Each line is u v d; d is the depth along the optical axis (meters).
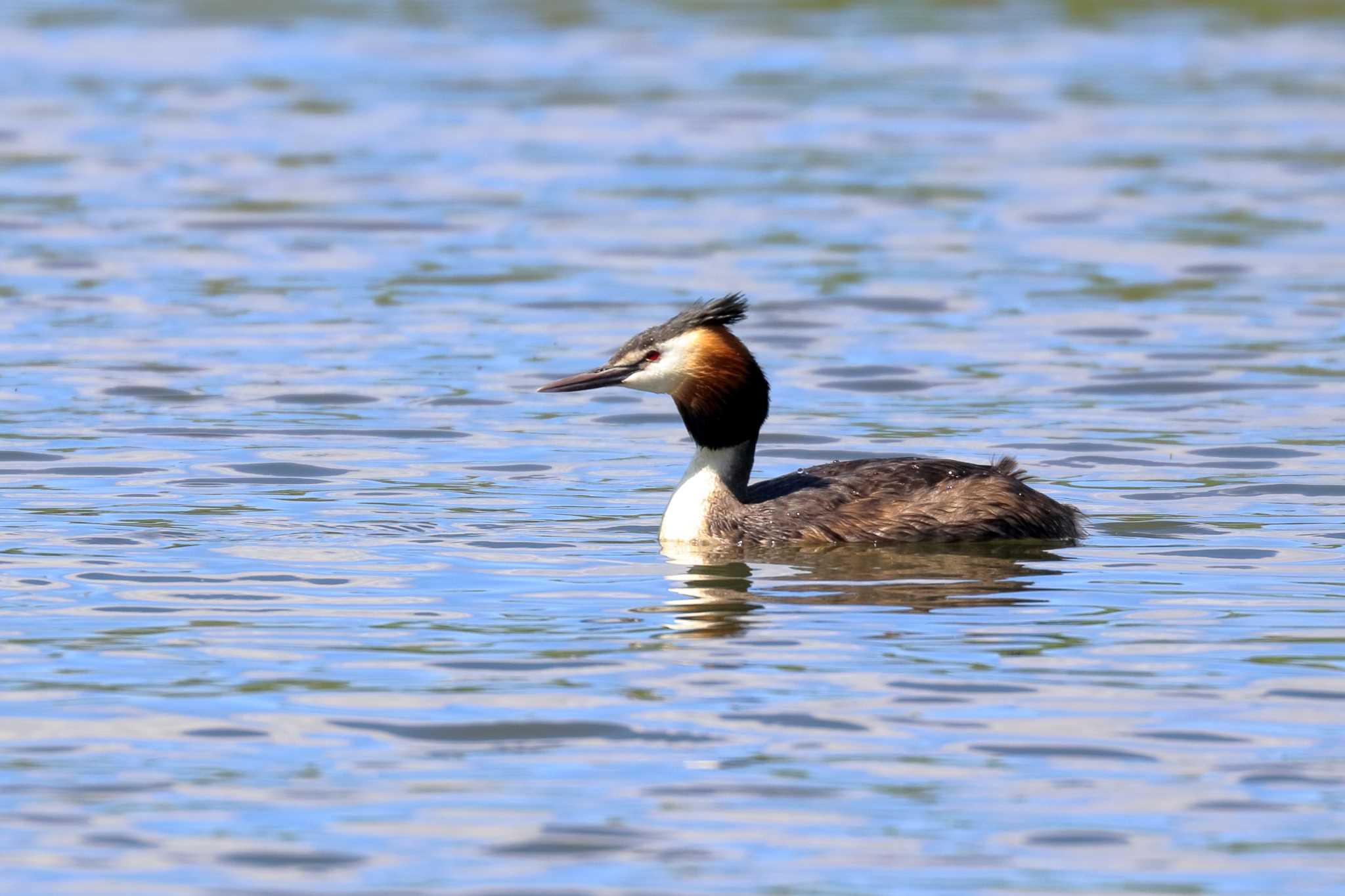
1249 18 48.81
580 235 27.09
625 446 17.27
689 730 9.93
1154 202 29.03
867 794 9.13
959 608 12.13
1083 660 11.04
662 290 23.94
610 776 9.35
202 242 26.42
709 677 10.75
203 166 31.59
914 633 11.57
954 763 9.51
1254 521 14.51
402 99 37.78
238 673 10.84
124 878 8.29
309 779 9.32
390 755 9.62
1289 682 10.63
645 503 15.23
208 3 50.31
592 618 11.92
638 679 10.71
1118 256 25.67
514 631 11.65
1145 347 21.00
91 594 12.41
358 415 18.19
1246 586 12.64
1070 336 21.59
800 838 8.67
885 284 24.14
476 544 13.88
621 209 28.83
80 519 14.38
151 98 37.66
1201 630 11.62
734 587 12.70
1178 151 33.00
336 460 16.50
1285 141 33.78
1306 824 8.80
